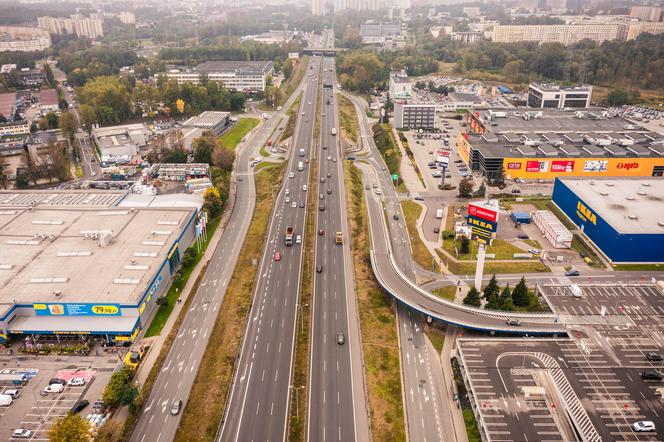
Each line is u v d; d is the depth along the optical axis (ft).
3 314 515.09
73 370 490.49
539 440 404.16
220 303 591.78
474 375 467.52
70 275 583.58
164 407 446.19
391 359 510.17
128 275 583.17
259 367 493.77
